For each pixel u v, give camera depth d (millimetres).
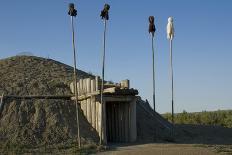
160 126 35125
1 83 34250
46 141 28328
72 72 40188
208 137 36250
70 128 29797
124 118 31703
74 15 29078
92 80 30938
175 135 35000
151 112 37656
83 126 30500
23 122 29609
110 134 32906
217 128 42062
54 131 29234
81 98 32031
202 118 61688
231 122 59719
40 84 34656
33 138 28406
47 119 30109
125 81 31516
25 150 26719
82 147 27422
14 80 35125
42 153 26141
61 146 27781
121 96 30703
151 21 34156
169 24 33594
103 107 29750
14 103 30891
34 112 30547
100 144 28672
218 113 65500
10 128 29000
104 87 31172
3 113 30156
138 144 29797
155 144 29484
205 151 25781
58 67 40625
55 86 34719
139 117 34750
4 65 39469
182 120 61719
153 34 34125
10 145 27422
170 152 25250
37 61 41312
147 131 33500
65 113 31125
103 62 29516
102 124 29406
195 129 39562
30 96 32156
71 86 34344
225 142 33625
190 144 29688
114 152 26125
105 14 29203
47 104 31312
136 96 31547
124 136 31625
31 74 37094
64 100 32469
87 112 31266
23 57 42125
